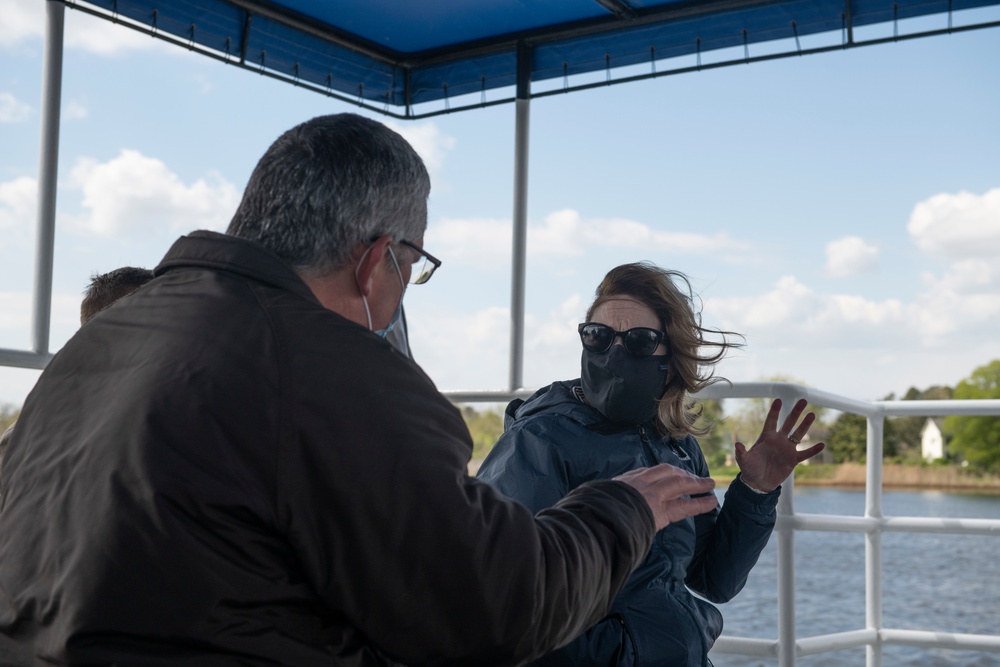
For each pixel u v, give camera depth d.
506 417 2.18
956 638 2.90
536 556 1.14
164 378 1.13
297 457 1.10
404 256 1.36
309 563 1.10
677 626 1.84
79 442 1.15
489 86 4.07
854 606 34.75
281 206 1.27
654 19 3.73
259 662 1.08
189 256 1.29
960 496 61.12
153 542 1.05
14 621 1.12
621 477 1.39
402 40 4.09
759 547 2.20
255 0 3.71
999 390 82.75
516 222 3.67
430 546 1.09
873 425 3.08
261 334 1.16
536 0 3.69
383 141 1.31
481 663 1.13
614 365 1.96
